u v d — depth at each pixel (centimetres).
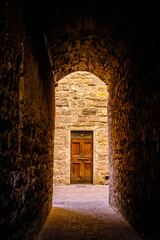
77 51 372
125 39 272
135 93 248
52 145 371
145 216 209
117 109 351
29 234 168
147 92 207
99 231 248
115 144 366
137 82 240
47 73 297
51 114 351
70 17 266
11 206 120
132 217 256
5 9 112
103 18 268
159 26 175
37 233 208
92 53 374
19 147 138
